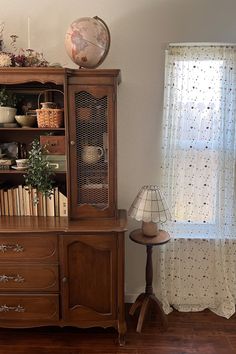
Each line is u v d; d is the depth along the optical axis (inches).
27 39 87.3
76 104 76.2
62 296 77.1
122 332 77.5
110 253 75.6
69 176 78.5
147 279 85.0
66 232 74.0
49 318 77.9
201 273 93.7
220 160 87.7
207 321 87.7
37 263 75.7
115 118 76.6
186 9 85.4
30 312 77.5
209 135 87.9
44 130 82.3
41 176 80.3
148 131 90.7
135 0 85.4
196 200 90.7
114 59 87.6
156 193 80.0
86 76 74.6
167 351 76.0
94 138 78.3
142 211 78.5
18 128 79.1
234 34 85.8
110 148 77.7
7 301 77.0
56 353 75.4
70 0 85.6
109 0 85.5
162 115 89.6
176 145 87.7
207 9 85.2
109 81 75.0
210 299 94.3
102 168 79.4
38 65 77.4
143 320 83.1
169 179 88.5
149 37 86.5
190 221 91.7
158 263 94.0
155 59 87.4
